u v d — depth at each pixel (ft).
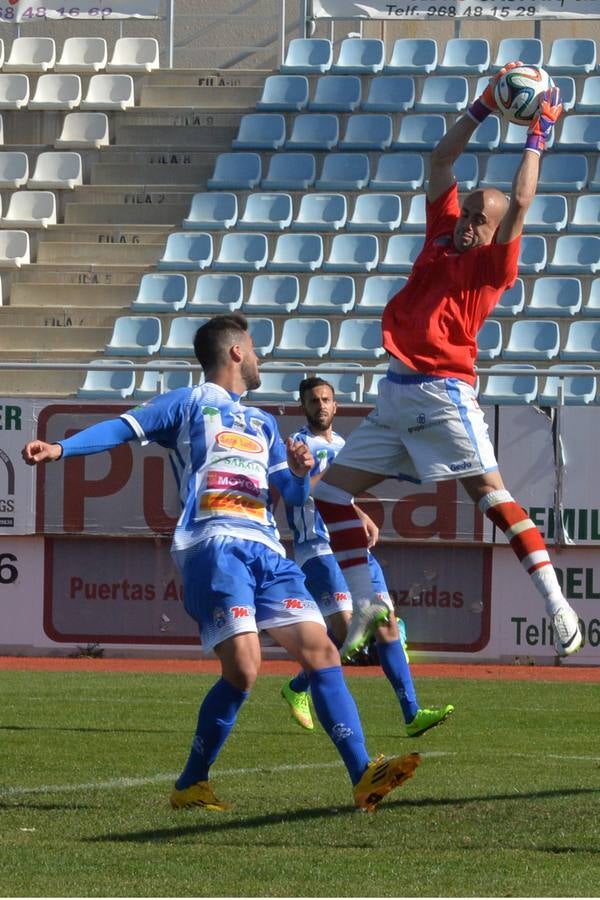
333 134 206.49
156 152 209.87
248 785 63.05
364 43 219.82
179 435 54.29
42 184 205.67
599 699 103.24
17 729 82.84
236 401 55.47
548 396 161.48
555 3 204.95
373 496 133.59
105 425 53.31
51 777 65.21
